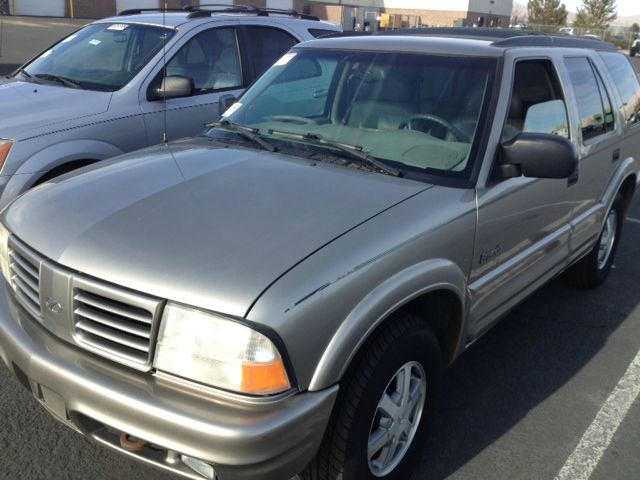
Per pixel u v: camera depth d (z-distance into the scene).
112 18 6.12
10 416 3.25
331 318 2.24
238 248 2.34
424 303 2.88
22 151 4.49
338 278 2.29
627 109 4.93
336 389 2.27
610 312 4.88
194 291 2.17
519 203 3.31
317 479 2.48
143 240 2.40
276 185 2.84
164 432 2.14
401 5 51.66
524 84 3.50
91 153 4.84
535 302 5.00
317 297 2.21
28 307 2.58
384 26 41.16
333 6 47.47
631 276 5.64
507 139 3.25
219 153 3.28
